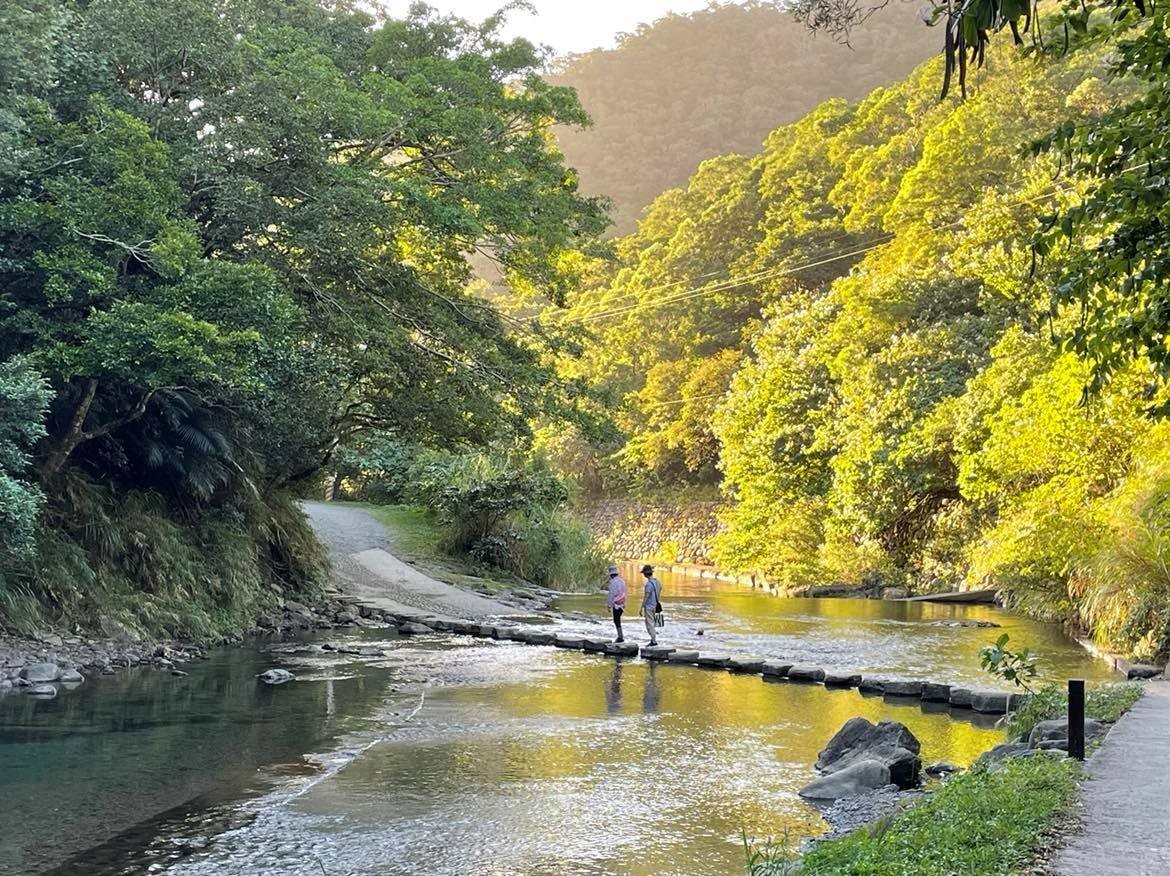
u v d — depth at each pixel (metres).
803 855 6.93
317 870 7.55
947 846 6.21
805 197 66.31
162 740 11.42
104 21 16.47
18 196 15.13
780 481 44.03
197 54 17.08
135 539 18.42
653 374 66.25
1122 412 22.11
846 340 43.06
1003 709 14.32
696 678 17.14
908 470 35.03
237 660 17.45
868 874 5.79
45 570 16.34
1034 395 24.91
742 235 72.31
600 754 11.36
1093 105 43.19
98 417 18.81
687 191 86.62
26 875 7.31
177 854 7.82
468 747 11.54
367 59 22.34
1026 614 28.09
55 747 10.98
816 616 27.92
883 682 15.95
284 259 18.88
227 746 11.23
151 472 20.56
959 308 40.22
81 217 14.88
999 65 49.22
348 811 9.02
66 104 16.38
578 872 7.60
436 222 19.80
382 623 23.92
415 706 13.80
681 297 68.00
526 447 25.75
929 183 46.97
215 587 20.27
